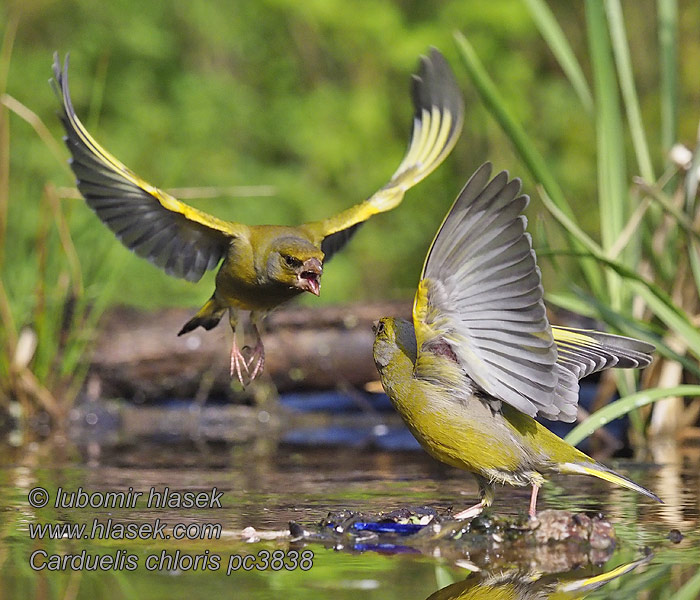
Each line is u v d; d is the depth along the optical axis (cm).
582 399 1489
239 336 1485
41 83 2406
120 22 2552
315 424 1502
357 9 2608
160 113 2502
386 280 2612
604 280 1308
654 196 1134
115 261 1484
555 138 2686
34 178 2052
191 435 1364
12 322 1431
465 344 671
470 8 2603
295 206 2528
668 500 874
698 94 2608
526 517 749
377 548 713
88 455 1155
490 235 638
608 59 1282
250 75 2748
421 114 880
